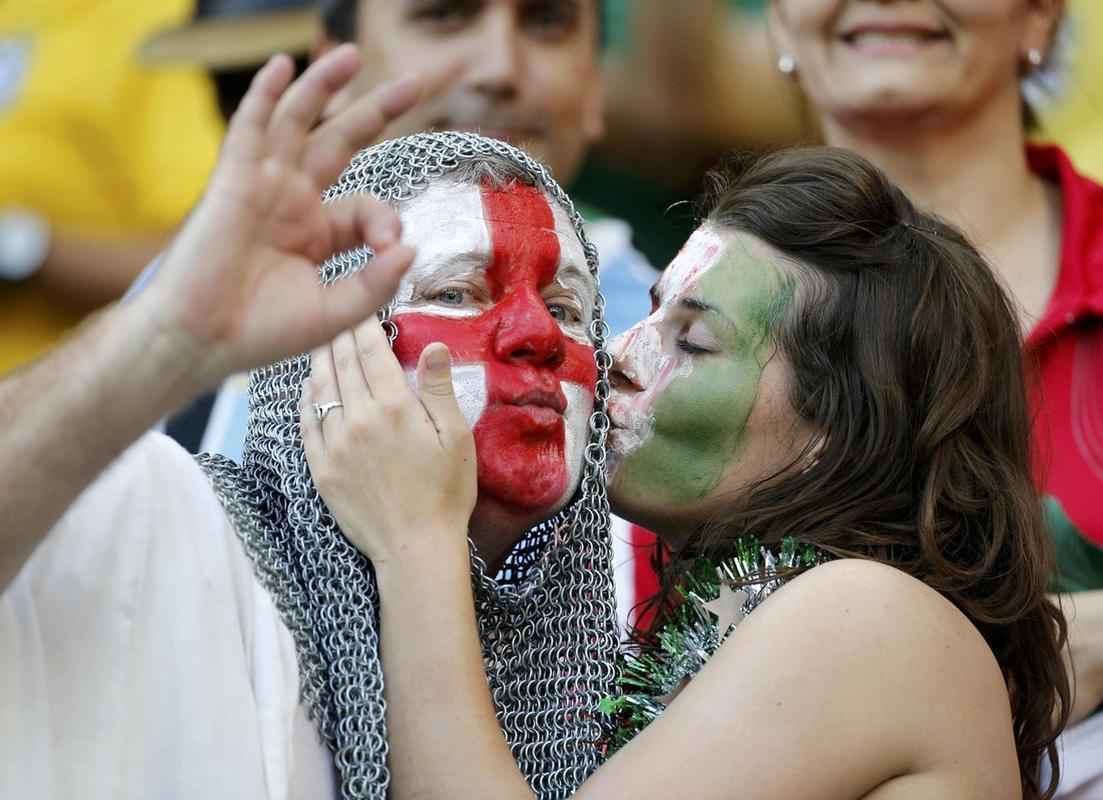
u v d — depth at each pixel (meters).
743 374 10.16
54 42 15.87
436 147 9.73
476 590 9.56
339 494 9.14
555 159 14.51
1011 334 10.59
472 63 13.98
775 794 8.91
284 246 7.38
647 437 10.26
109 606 8.13
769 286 10.24
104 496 8.33
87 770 7.90
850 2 13.63
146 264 15.59
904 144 13.80
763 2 15.09
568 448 9.62
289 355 7.32
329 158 7.41
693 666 9.74
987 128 13.79
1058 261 13.39
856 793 9.12
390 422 9.20
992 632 10.33
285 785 8.32
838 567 9.49
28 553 7.40
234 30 15.66
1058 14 14.31
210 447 13.16
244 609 8.69
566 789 9.56
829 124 14.12
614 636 9.91
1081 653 11.55
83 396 7.16
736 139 15.13
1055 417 12.43
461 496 9.23
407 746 8.87
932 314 10.23
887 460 10.08
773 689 9.08
